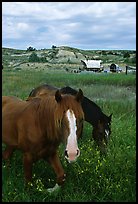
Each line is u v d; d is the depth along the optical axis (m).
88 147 5.64
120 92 15.33
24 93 13.99
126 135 6.93
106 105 11.05
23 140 4.57
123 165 5.02
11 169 5.03
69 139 3.68
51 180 4.84
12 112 4.87
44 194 4.33
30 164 4.60
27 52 92.12
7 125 4.88
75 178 4.77
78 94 4.00
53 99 4.37
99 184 4.52
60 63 66.31
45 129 4.35
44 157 4.63
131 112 10.14
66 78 21.72
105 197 4.29
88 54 96.31
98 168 4.88
